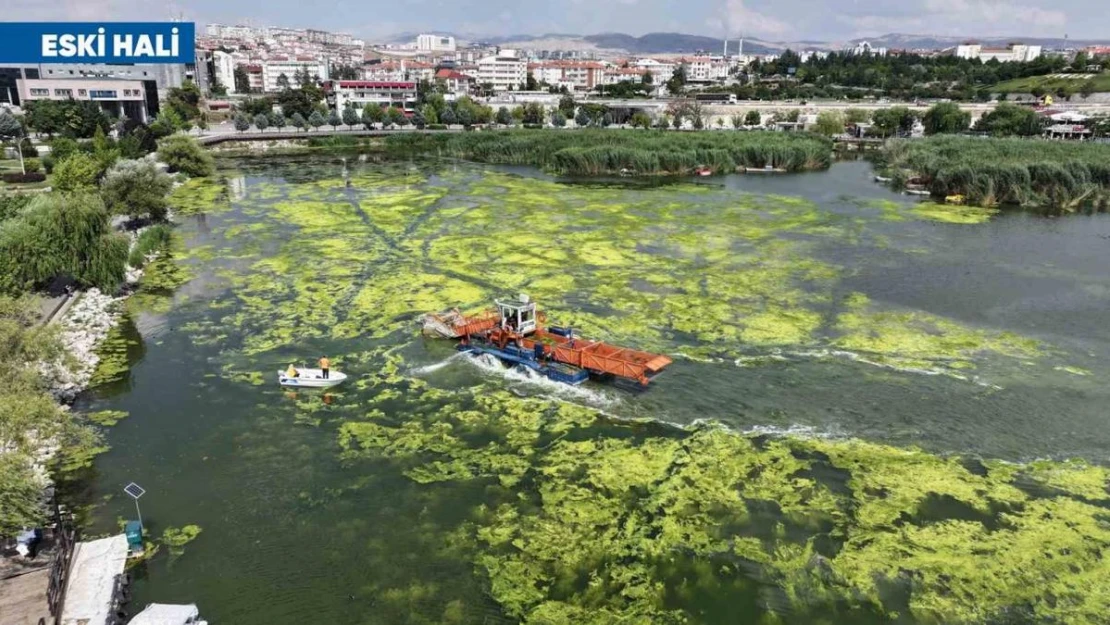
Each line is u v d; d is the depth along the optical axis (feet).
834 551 91.25
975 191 321.93
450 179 388.16
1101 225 278.05
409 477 106.83
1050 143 421.59
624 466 109.70
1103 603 81.92
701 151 426.10
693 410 126.52
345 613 80.74
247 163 448.24
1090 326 168.35
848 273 208.85
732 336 159.63
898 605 82.28
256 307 177.17
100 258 179.32
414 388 134.92
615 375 138.92
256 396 131.34
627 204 316.19
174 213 289.33
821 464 110.32
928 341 157.89
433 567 88.22
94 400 129.80
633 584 85.81
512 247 237.04
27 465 94.12
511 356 144.15
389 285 193.47
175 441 116.06
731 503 100.94
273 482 105.29
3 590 80.48
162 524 95.71
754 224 274.98
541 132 528.22
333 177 391.45
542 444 116.16
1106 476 107.04
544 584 85.81
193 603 81.46
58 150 346.54
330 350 151.64
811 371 141.90
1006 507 99.71
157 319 169.48
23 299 146.20
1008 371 142.82
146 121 583.17
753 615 81.05
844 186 373.40
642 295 187.32
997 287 196.65
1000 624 79.30
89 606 79.25
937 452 113.70
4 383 106.22
